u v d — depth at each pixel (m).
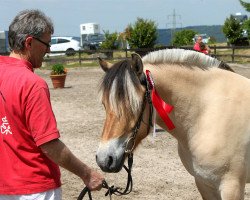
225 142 3.18
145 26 31.12
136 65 2.94
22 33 2.48
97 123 9.19
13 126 2.47
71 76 19.36
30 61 2.56
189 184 5.46
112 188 2.85
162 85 3.20
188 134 3.29
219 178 3.24
